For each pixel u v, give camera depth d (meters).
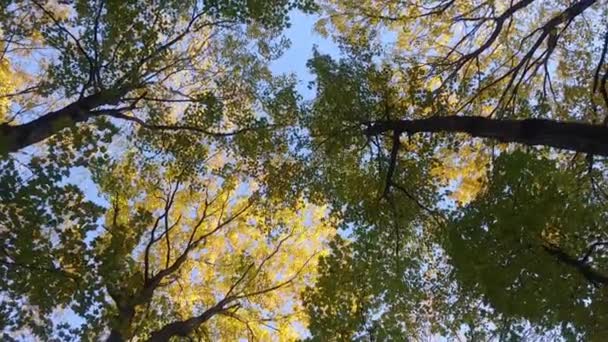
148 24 9.54
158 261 12.78
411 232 11.48
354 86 11.16
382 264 10.71
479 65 13.82
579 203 8.78
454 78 13.32
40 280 7.31
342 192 11.59
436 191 11.38
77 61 9.16
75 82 9.19
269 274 13.48
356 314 9.76
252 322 12.93
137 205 12.10
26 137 8.45
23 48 10.80
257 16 10.19
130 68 9.44
